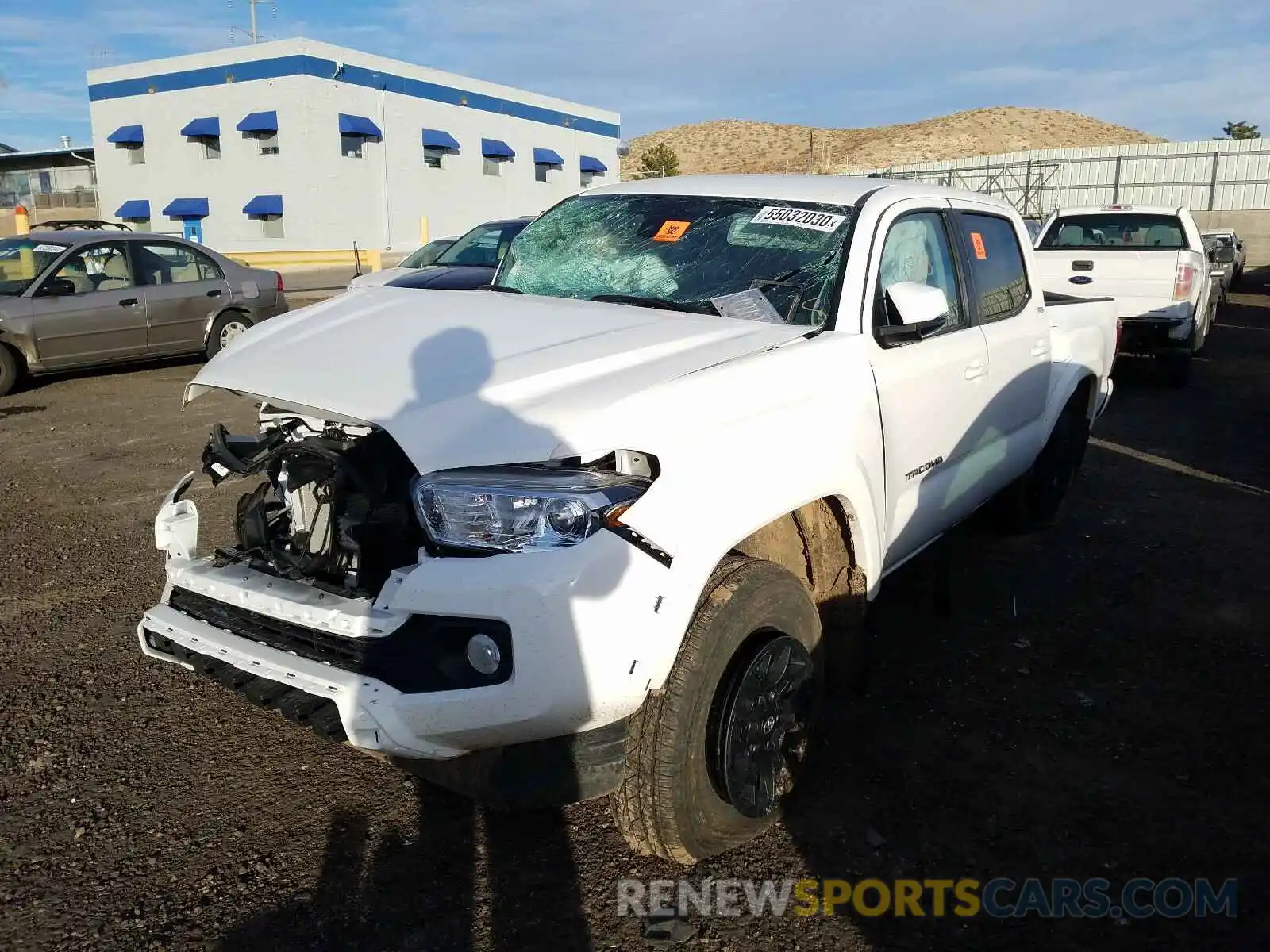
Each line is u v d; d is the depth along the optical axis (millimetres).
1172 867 2896
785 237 3750
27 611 4676
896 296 3434
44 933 2596
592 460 2512
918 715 3740
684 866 2865
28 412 9344
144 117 37531
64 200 45531
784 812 3104
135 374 11523
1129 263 10508
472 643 2424
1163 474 7199
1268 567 5301
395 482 2865
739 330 3254
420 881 2807
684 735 2590
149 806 3154
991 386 4383
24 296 10094
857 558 3381
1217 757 3465
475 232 11969
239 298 11844
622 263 3914
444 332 3088
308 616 2648
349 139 36062
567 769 2529
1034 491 5668
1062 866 2900
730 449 2752
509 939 2586
